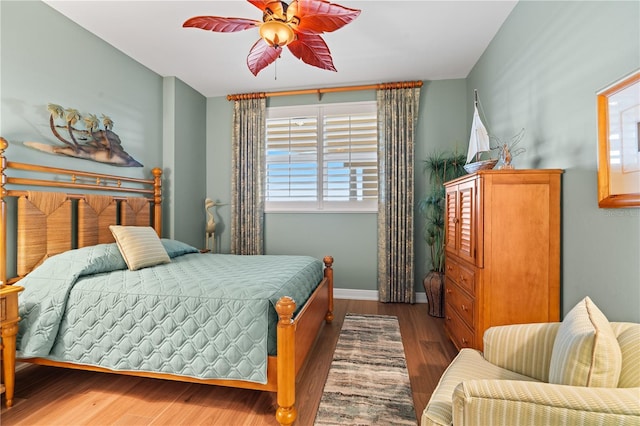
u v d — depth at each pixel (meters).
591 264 1.69
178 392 2.02
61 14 2.57
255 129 4.33
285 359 1.67
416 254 4.04
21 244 2.22
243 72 3.72
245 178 4.35
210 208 4.54
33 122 2.37
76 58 2.70
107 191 3.04
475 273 2.08
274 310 1.80
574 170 1.82
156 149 3.72
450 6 2.52
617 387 1.02
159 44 3.07
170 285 1.98
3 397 1.94
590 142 1.68
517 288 2.00
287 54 3.28
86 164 2.81
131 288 1.95
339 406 1.87
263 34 1.90
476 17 2.67
